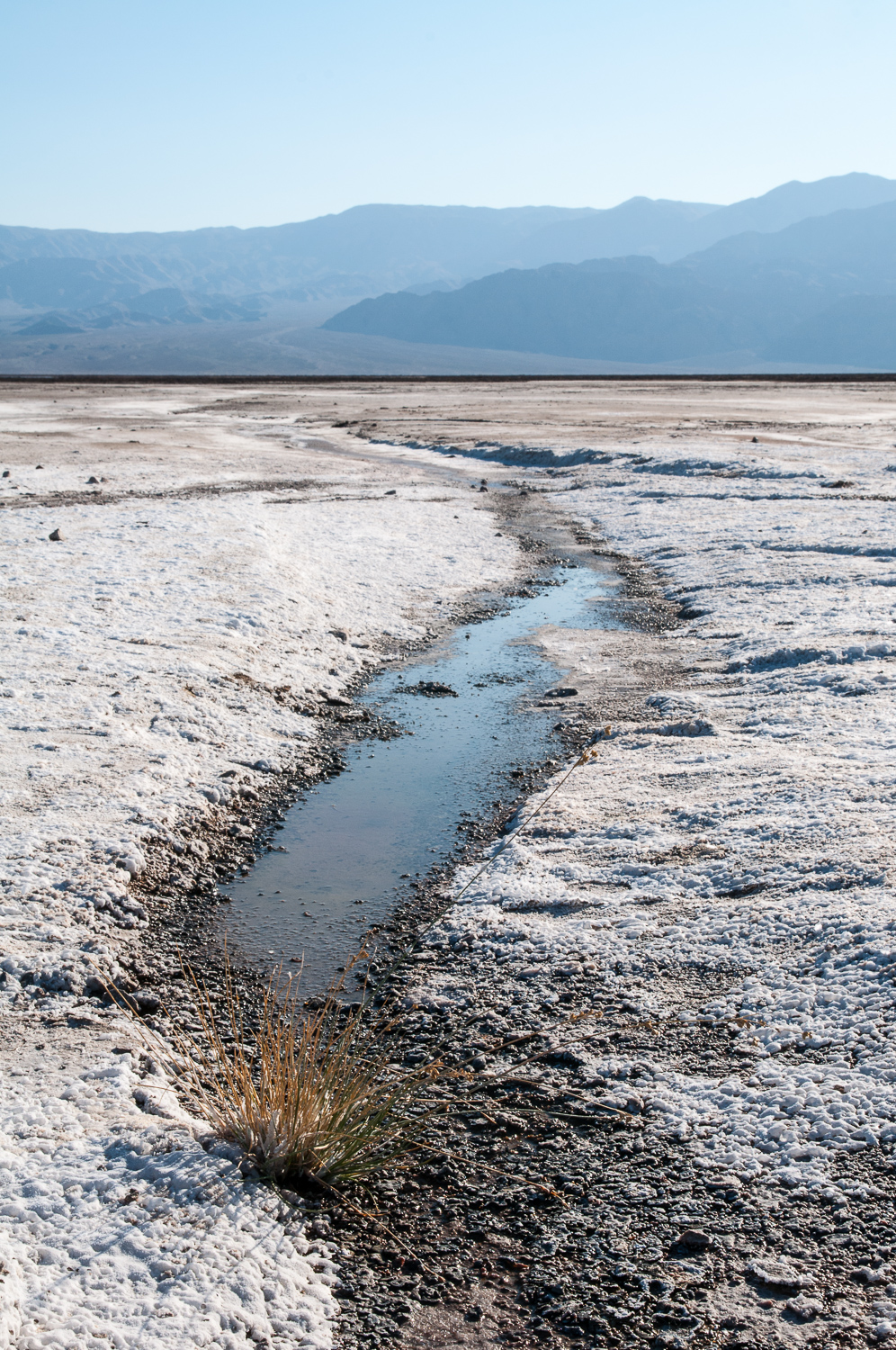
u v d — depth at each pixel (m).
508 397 69.25
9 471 27.02
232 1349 2.74
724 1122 3.83
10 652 10.16
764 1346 2.86
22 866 5.98
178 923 5.86
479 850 6.80
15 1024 4.53
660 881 5.84
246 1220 3.20
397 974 5.23
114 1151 3.49
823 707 8.82
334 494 25.31
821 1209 3.37
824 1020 4.31
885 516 19.55
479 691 10.77
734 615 13.17
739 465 27.44
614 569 17.62
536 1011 4.75
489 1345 2.92
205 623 11.85
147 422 48.72
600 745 8.71
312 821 7.42
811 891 5.37
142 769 7.64
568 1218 3.43
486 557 18.36
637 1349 2.88
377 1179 3.64
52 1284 2.85
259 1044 4.29
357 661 11.85
